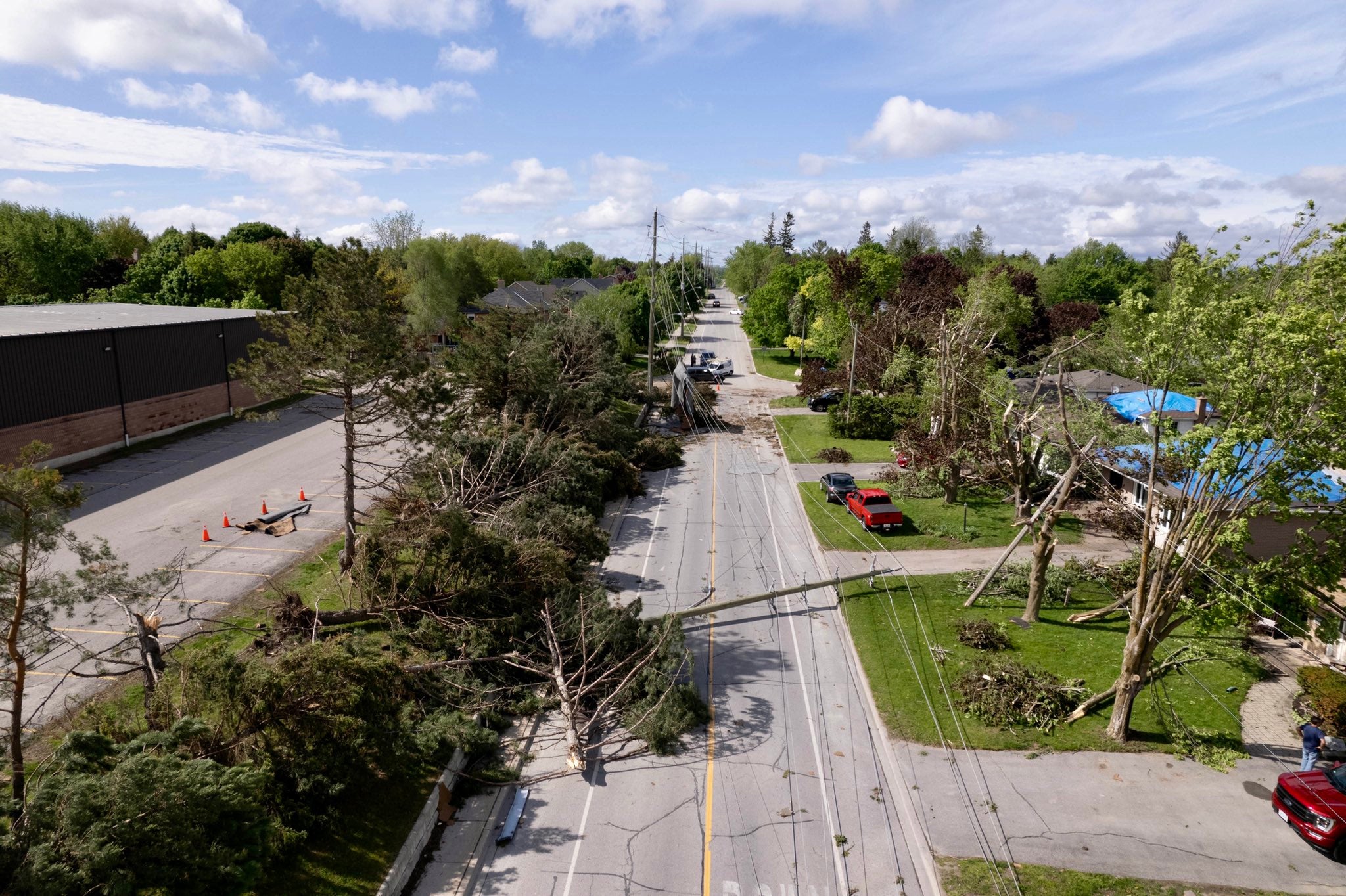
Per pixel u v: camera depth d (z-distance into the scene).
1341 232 13.33
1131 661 16.94
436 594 20.88
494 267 121.06
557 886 13.67
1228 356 14.54
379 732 14.81
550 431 36.22
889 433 48.38
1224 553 20.03
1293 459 14.09
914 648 21.86
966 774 16.34
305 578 23.73
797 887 13.55
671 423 53.81
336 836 13.94
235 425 44.69
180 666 14.12
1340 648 20.03
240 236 105.69
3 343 32.19
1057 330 65.12
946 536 31.06
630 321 76.38
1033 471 26.28
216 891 10.74
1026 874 13.48
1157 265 98.81
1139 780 16.14
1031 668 20.25
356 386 21.62
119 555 25.06
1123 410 37.38
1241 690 19.44
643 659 19.05
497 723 18.59
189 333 43.56
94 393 37.16
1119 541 30.16
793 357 85.38
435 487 25.81
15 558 12.16
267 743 13.91
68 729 15.21
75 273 79.88
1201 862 13.74
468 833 15.22
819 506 35.34
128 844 10.04
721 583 26.88
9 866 9.68
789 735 18.22
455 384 27.23
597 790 16.41
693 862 14.19
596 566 28.23
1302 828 14.21
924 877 13.73
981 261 117.62
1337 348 12.73
